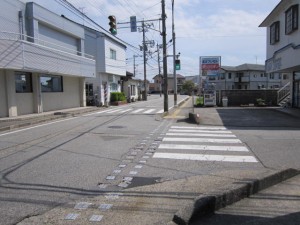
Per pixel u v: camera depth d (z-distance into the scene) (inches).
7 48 650.8
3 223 166.9
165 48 925.8
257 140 423.8
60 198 204.1
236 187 199.2
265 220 169.9
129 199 197.2
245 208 186.9
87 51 1342.3
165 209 179.9
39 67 759.1
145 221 163.8
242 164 295.1
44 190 219.8
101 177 251.4
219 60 902.4
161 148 367.6
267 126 590.2
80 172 265.1
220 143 400.8
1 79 694.5
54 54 837.2
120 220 165.5
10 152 343.6
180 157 322.0
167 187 215.9
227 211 182.2
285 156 328.2
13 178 247.8
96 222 163.5
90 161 304.0
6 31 701.9
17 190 219.8
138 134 479.5
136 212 176.1
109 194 208.8
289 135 470.0
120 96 1480.1
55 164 292.0
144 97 2049.7
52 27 918.4
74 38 1080.8
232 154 336.5
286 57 805.2
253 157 323.3
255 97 1215.6
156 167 283.0
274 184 233.8
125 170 272.5
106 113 906.1
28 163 294.7
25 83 789.9
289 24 853.2
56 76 965.2
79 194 211.8
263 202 196.9
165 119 729.6
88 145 386.3
